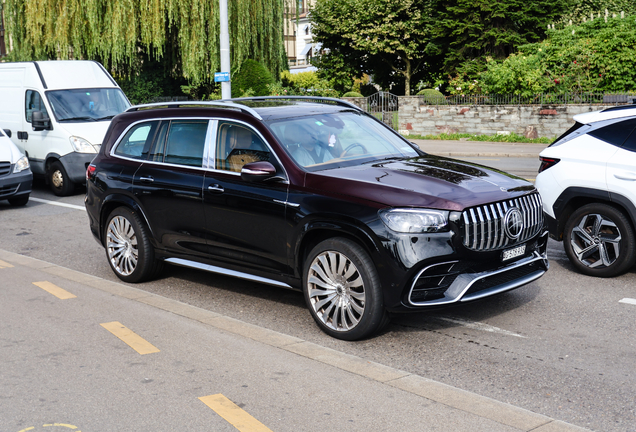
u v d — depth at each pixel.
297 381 4.17
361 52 37.28
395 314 5.64
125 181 6.70
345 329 5.00
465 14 31.03
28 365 4.50
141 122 6.80
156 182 6.38
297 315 5.74
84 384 4.17
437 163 5.63
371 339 5.07
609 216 6.48
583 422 3.68
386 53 36.69
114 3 24.77
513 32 30.12
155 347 4.81
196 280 6.95
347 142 5.82
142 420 3.67
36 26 24.91
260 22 27.48
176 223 6.25
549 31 25.47
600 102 22.27
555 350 4.77
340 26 35.75
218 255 5.94
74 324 5.37
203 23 25.86
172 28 27.14
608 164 6.46
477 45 30.47
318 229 5.10
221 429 3.55
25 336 5.10
